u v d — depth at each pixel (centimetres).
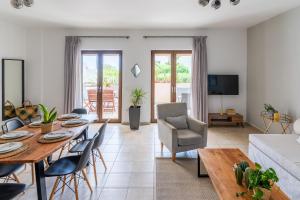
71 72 594
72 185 284
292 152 262
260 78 538
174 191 270
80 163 225
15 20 517
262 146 301
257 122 560
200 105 595
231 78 600
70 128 280
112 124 623
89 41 607
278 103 464
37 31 597
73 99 597
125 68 614
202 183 289
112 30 605
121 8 425
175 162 356
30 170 325
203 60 595
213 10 437
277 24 465
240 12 449
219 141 468
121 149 421
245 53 611
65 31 602
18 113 544
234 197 180
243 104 621
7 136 238
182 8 425
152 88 628
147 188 277
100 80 626
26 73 602
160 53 622
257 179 171
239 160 261
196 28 595
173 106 421
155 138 491
